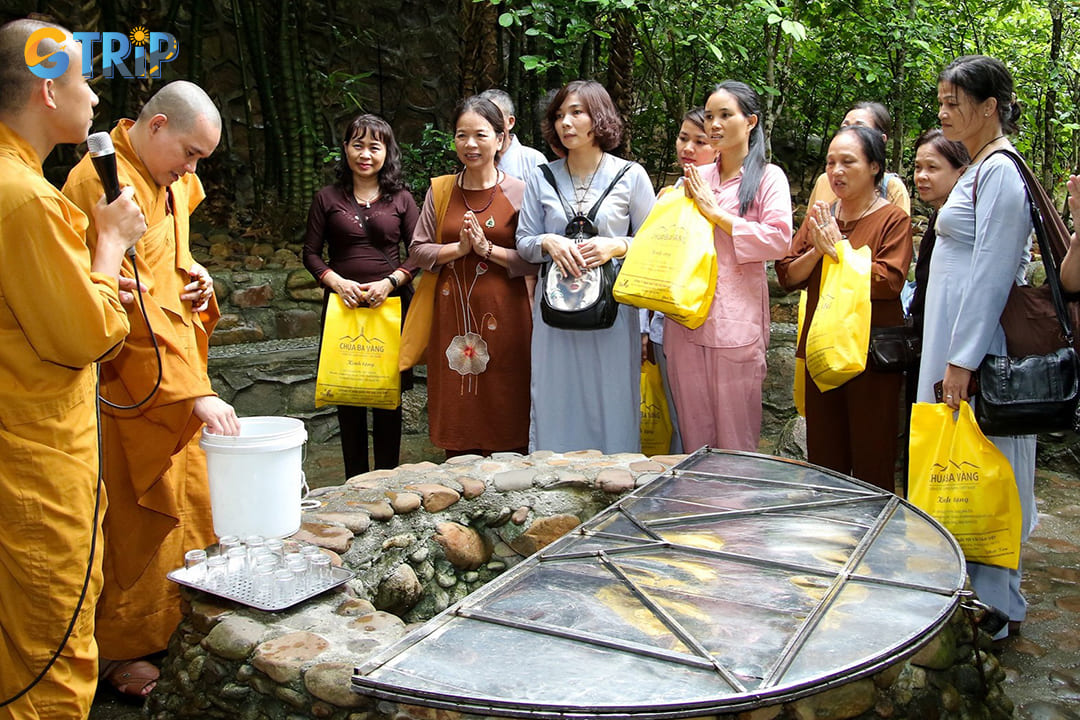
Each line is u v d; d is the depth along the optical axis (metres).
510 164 4.12
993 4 6.00
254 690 1.95
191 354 2.74
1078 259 2.59
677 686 1.62
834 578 2.06
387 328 3.97
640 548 2.26
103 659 2.71
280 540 2.34
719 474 2.90
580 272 3.45
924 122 6.29
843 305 3.04
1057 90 5.86
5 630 2.00
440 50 7.36
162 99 2.52
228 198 6.66
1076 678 2.74
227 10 6.64
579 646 1.78
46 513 1.97
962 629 2.16
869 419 3.17
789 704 1.76
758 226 3.30
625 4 4.64
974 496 2.69
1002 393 2.63
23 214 1.86
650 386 4.01
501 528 2.96
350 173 4.10
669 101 6.00
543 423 3.67
